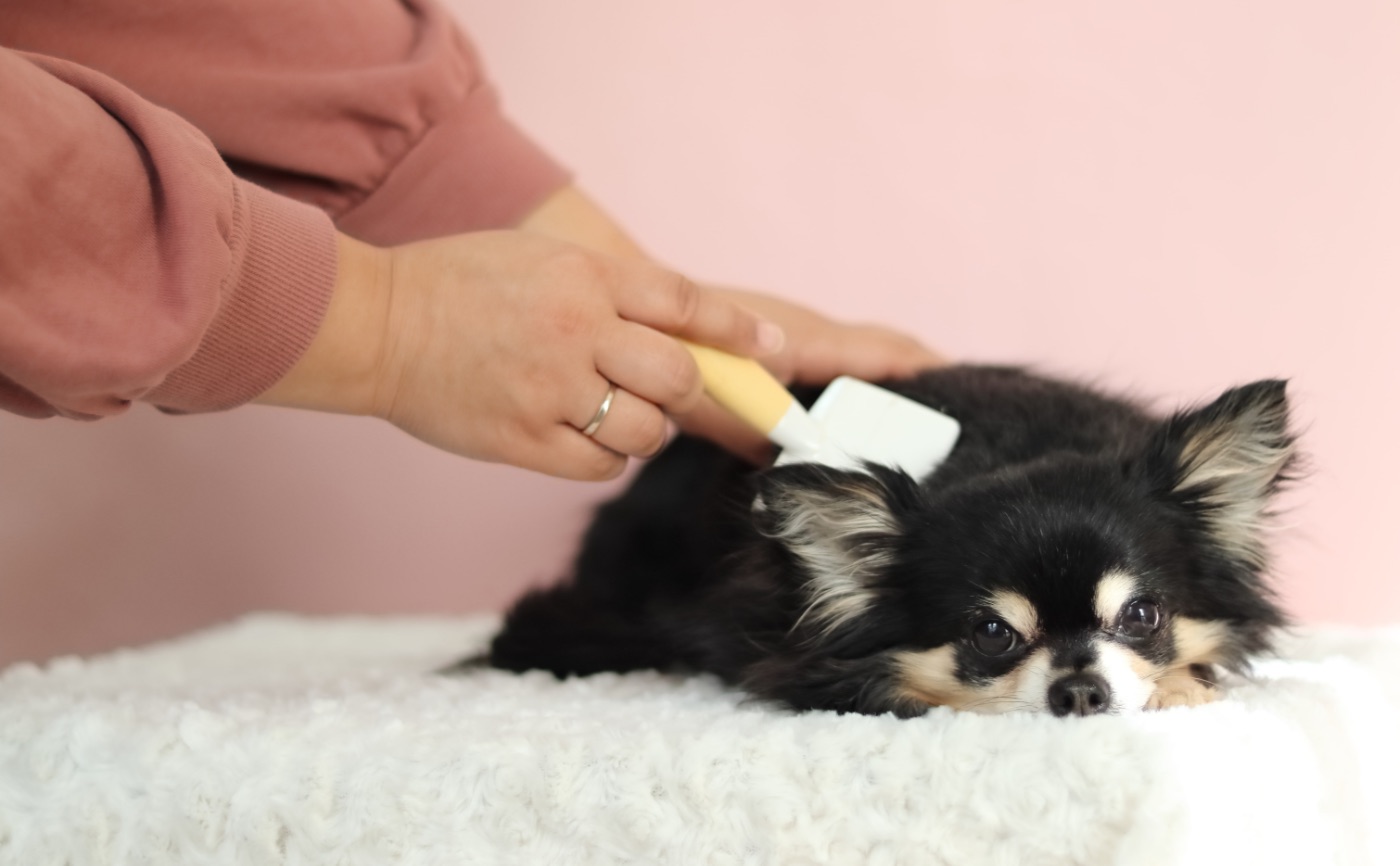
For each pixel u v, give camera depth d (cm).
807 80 304
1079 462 181
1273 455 178
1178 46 290
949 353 307
